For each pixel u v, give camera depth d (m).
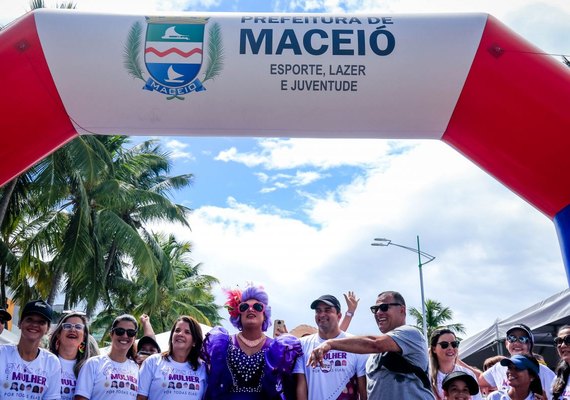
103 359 4.47
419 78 4.67
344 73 4.66
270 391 4.23
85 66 4.70
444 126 4.85
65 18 4.80
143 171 23.28
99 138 19.09
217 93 4.71
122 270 22.77
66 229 17.47
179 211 21.98
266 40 4.70
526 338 5.57
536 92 4.60
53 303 18.36
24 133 4.75
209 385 4.33
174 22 4.77
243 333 4.41
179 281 29.84
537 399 4.77
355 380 4.67
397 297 4.27
